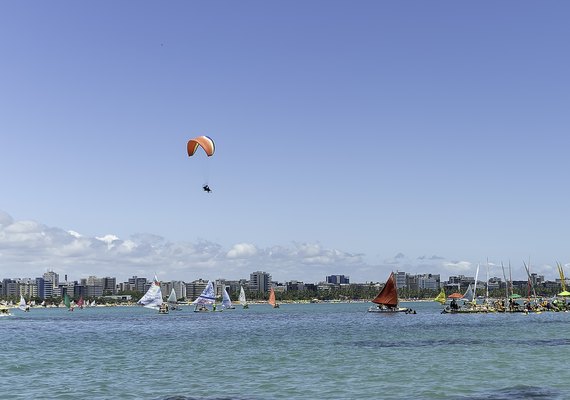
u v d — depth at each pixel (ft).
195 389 147.43
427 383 152.46
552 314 605.31
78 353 251.60
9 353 257.96
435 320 520.83
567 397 131.75
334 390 144.36
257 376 168.66
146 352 249.96
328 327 447.83
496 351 226.58
